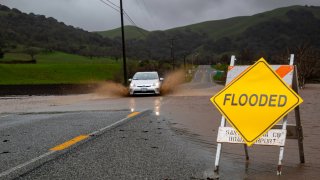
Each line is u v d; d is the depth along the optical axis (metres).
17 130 9.50
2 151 6.84
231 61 5.65
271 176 5.11
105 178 5.04
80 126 9.89
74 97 28.83
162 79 26.06
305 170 5.41
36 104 21.59
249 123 5.26
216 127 9.70
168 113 13.22
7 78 74.00
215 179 4.97
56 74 84.25
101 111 14.35
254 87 5.34
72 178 5.05
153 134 8.56
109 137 8.12
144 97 23.72
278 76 5.27
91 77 81.06
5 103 23.69
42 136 8.40
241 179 4.98
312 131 8.79
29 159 6.14
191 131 9.05
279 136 5.14
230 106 5.38
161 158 6.18
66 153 6.54
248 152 6.66
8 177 5.12
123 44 40.72
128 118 11.58
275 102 5.21
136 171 5.37
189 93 27.33
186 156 6.34
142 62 66.44
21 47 189.75
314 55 39.47
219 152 5.37
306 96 22.31
